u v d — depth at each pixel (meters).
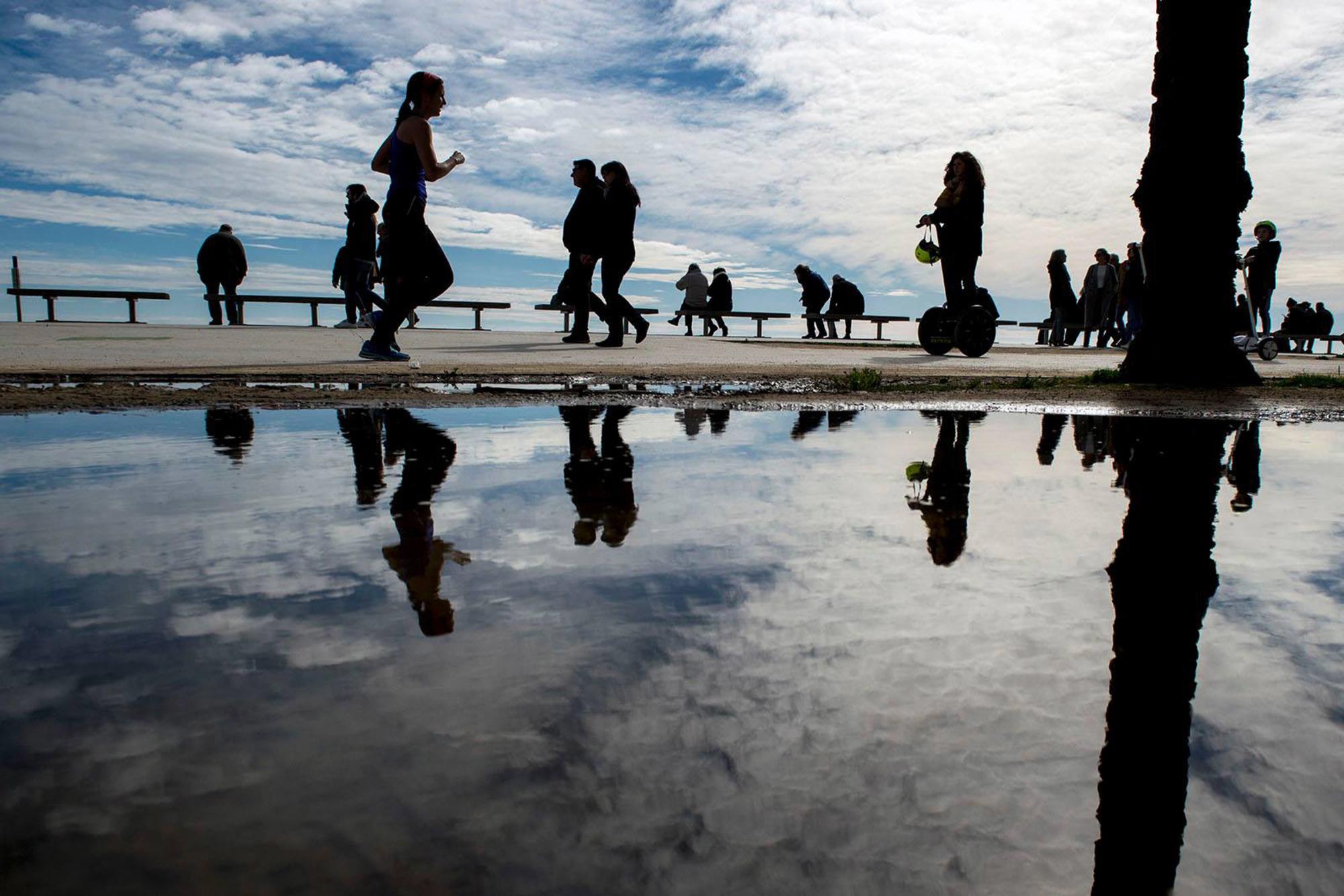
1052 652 1.11
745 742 0.85
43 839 0.68
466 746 0.84
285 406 4.47
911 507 2.08
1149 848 0.68
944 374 7.67
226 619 1.21
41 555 1.56
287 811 0.73
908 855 0.67
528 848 0.67
